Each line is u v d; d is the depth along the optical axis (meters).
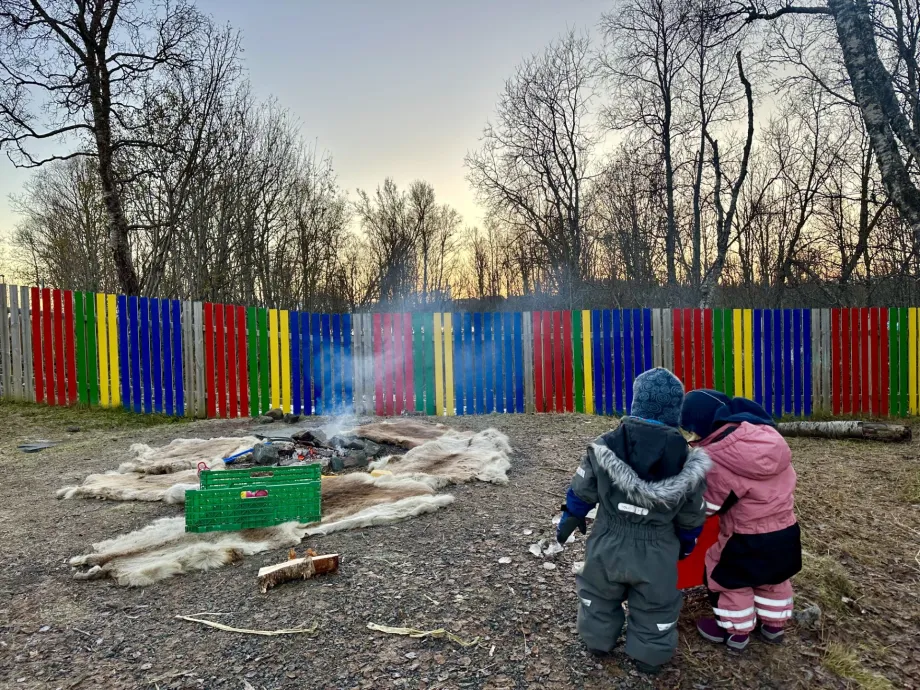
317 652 2.69
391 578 3.36
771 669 2.60
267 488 4.04
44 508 4.62
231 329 8.68
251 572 3.47
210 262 17.62
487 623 2.91
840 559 3.82
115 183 12.79
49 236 25.53
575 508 2.55
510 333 9.26
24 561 3.67
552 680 2.50
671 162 17.09
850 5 8.48
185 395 8.65
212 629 2.88
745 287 19.91
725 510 2.66
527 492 4.95
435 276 38.12
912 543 4.09
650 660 2.43
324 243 23.25
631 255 20.67
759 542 2.60
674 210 18.20
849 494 5.18
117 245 12.26
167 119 13.62
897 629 3.01
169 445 6.38
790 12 10.20
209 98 14.75
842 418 9.39
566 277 21.50
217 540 3.84
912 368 9.48
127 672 2.57
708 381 9.33
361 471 5.54
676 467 2.35
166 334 8.67
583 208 21.55
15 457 6.30
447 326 9.16
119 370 8.73
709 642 2.79
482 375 9.22
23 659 2.67
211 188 16.39
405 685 2.47
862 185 15.57
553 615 2.99
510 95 20.70
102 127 12.03
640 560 2.38
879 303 16.45
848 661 2.65
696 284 16.08
